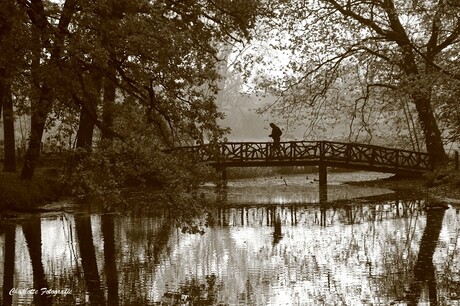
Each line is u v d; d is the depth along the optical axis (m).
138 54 13.72
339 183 34.66
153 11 14.02
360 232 18.08
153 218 21.16
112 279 12.69
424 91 25.19
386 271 13.01
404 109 34.06
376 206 23.73
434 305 10.51
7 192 21.50
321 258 14.58
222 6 20.78
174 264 14.12
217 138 15.03
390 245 15.78
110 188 13.94
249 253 15.34
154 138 14.35
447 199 24.67
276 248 15.98
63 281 12.51
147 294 11.55
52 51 13.02
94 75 14.21
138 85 14.34
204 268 13.71
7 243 16.47
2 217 20.50
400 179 33.53
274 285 12.19
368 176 38.75
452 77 24.16
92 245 16.30
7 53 12.79
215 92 15.30
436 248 15.08
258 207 24.77
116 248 15.95
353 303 10.82
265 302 11.05
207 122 14.93
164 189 14.02
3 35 12.80
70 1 13.41
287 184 34.56
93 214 21.81
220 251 15.65
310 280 12.51
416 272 12.81
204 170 14.35
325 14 32.44
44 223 19.81
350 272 13.05
